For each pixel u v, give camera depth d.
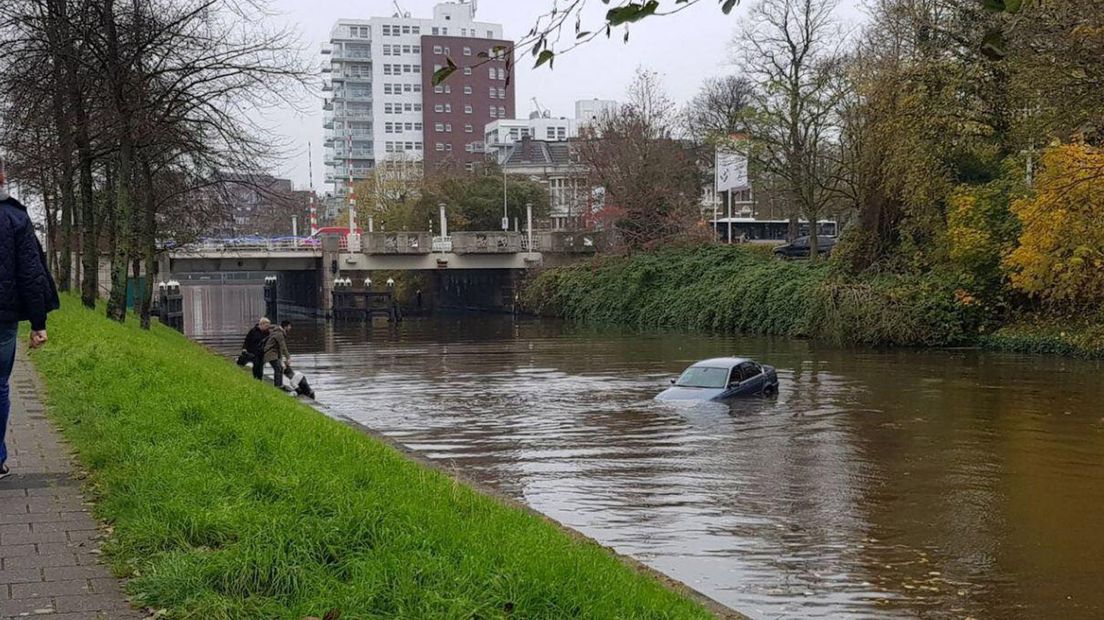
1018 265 36.78
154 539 5.61
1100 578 10.75
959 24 35.94
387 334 58.47
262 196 30.48
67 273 35.31
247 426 8.78
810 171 51.75
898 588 10.38
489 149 140.38
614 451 18.92
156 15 25.84
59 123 24.94
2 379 6.88
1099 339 34.75
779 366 34.25
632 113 66.25
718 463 17.53
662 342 46.97
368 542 5.85
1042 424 21.52
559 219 113.56
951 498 14.67
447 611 5.04
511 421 23.19
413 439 20.86
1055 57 24.20
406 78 142.00
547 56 4.43
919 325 40.19
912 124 39.03
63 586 5.04
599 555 7.78
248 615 4.85
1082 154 30.48
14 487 6.88
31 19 23.61
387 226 91.62
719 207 97.94
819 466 17.17
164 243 46.12
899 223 45.12
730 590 10.30
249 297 122.00
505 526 7.25
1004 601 9.98
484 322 68.69
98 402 9.71
